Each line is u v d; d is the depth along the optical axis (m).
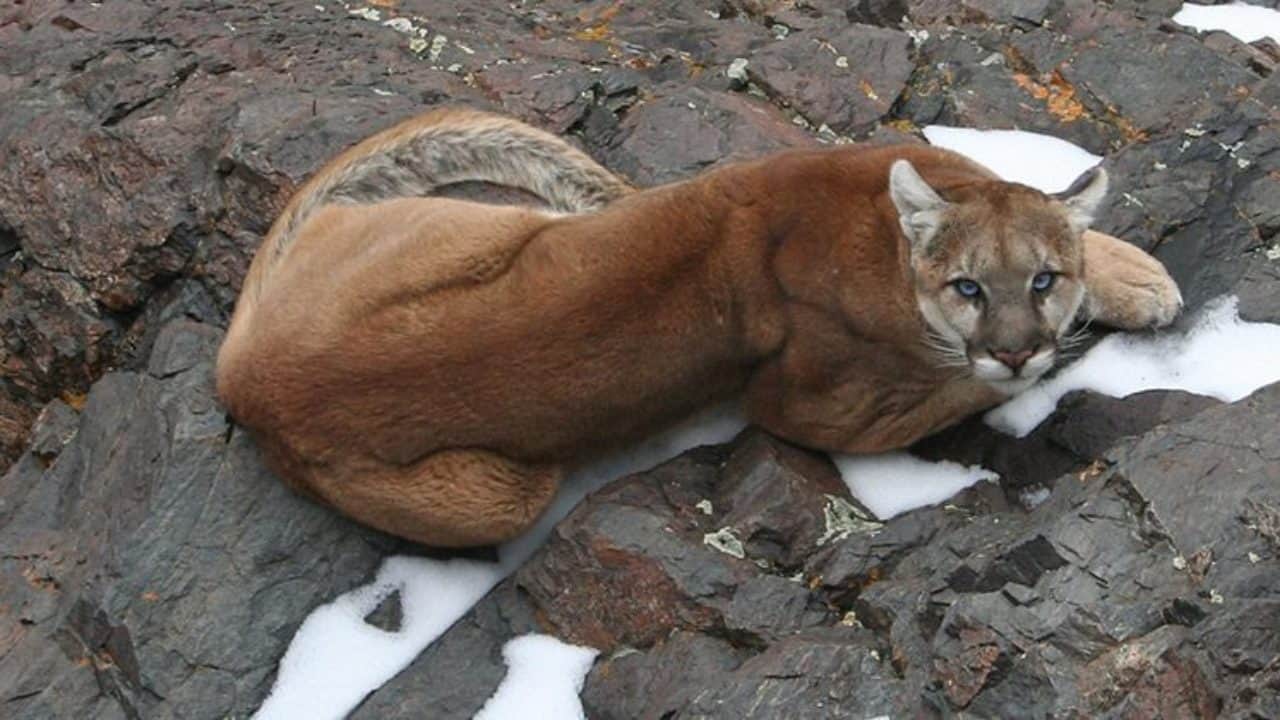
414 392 8.70
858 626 8.23
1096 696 7.28
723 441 9.30
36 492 9.80
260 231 10.44
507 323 8.73
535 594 8.84
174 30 11.83
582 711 8.52
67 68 11.59
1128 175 10.12
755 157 9.98
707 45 11.78
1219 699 7.14
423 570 9.08
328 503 9.02
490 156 10.17
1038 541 7.90
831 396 8.93
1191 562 7.64
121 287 10.60
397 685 8.76
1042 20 11.80
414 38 11.78
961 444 9.13
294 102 10.87
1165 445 8.06
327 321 8.85
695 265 8.89
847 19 12.05
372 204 9.55
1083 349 9.23
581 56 11.65
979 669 7.52
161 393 9.55
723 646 8.34
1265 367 9.05
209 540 9.03
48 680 8.94
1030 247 8.42
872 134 10.95
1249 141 10.30
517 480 8.96
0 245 11.09
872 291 8.74
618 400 8.91
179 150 10.71
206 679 8.74
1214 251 9.68
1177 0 12.56
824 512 8.77
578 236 8.93
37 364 10.86
